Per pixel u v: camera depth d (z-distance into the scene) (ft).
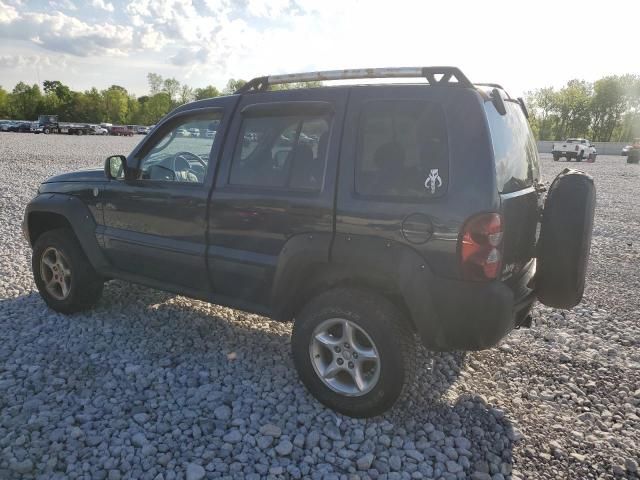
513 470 9.29
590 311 17.34
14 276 19.04
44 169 57.62
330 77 11.17
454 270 9.34
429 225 9.41
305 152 11.03
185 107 13.38
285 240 11.06
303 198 10.75
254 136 11.90
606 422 10.85
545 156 153.58
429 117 9.77
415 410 10.96
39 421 10.05
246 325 15.15
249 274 11.73
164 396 11.23
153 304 16.47
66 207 14.89
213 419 10.43
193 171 12.94
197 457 9.27
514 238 9.95
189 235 12.71
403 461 9.39
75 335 14.12
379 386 10.05
